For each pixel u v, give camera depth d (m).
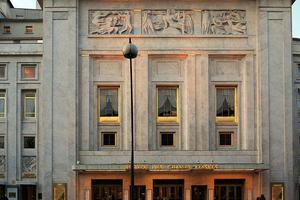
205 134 50.91
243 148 51.34
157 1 51.84
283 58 51.44
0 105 53.12
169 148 51.34
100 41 51.41
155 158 50.34
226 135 51.75
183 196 50.78
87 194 50.03
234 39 51.78
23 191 52.59
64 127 50.44
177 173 50.69
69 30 50.91
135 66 51.31
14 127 52.53
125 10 51.78
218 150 51.12
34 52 52.81
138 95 51.12
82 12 51.75
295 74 54.59
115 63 51.84
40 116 52.66
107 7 51.78
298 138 54.34
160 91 52.06
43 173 51.00
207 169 48.75
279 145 50.78
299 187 53.75
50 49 50.94
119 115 51.41
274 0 51.59
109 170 48.94
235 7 52.12
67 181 49.84
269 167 50.19
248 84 51.50
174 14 51.84
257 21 51.69
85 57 51.31
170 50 51.34
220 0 52.00
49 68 50.81
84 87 51.12
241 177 50.88
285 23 51.59
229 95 52.25
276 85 51.22
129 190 50.38
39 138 52.47
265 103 50.97
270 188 50.31
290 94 51.16
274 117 51.00
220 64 52.16
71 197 49.62
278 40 51.53
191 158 50.50
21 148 52.56
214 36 51.62
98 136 51.25
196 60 51.44
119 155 50.38
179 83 51.72
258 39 51.53
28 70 53.22
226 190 51.06
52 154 50.12
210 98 51.62
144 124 50.84
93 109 51.28
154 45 51.47
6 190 51.75
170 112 51.78
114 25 51.66
